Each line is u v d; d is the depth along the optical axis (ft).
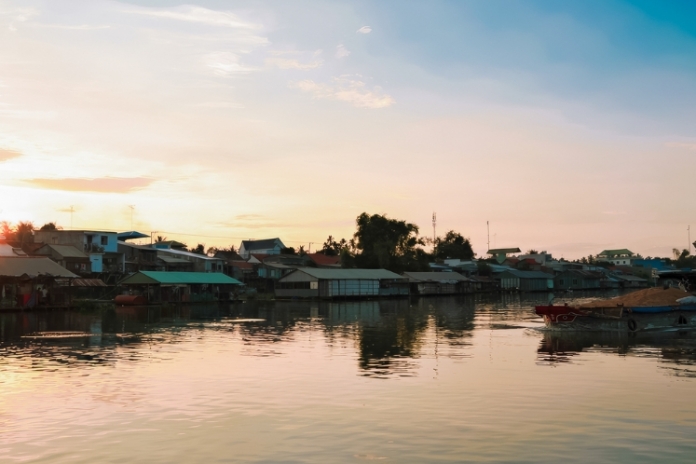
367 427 48.52
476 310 214.07
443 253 572.10
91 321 154.20
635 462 40.40
